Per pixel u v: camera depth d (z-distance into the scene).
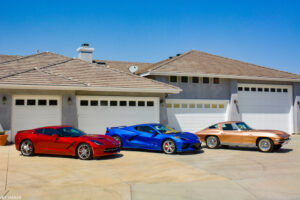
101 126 16.19
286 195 6.43
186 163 9.95
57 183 7.24
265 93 21.70
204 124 19.83
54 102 15.35
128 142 12.75
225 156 11.45
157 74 18.72
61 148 10.68
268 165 9.64
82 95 15.80
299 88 22.53
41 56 19.86
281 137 12.24
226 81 20.52
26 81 14.73
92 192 6.53
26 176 7.92
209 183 7.36
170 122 18.91
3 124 14.16
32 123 14.84
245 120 20.92
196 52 24.05
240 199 6.16
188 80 19.59
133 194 6.40
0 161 10.00
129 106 16.89
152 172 8.55
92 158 10.69
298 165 9.66
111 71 18.61
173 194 6.43
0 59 19.98
